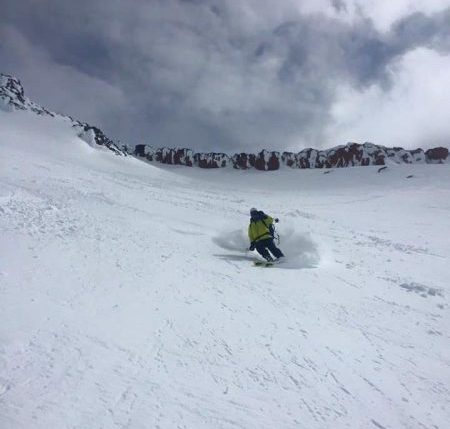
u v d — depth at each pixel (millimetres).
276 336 5492
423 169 55219
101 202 14930
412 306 7172
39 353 4395
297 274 8656
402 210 30203
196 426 3633
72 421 3492
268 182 58281
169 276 7484
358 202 35781
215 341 5184
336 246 12469
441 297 7781
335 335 5699
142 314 5719
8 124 51719
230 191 40188
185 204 19531
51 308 5473
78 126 57125
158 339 5074
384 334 5891
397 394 4441
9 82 61438
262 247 9617
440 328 6289
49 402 3680
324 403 4168
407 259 11562
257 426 3730
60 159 38219
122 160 52594
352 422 3934
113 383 4082
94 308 5691
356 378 4664
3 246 7633
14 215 9977
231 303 6516
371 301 7250
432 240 17312
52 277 6590
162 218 13617
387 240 15586
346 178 54812
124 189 22062
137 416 3654
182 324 5555
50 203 12195
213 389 4199
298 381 4496
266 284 7738
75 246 8477
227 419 3773
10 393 3715
